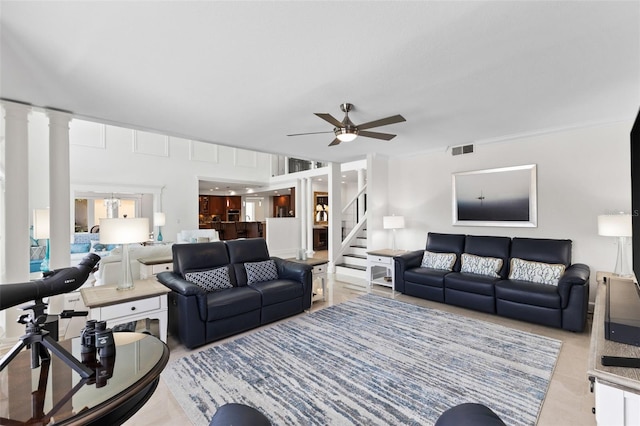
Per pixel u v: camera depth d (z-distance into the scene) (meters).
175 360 2.61
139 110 3.13
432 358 2.61
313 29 1.79
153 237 8.30
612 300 1.89
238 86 2.57
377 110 3.17
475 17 1.69
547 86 2.62
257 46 1.97
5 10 1.57
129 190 7.90
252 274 3.79
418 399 2.05
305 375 2.35
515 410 1.93
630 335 1.32
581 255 3.81
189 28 1.77
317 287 4.79
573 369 2.42
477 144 4.68
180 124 3.62
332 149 5.14
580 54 2.09
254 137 4.24
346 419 1.86
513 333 3.13
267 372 2.40
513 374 2.35
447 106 3.09
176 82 2.48
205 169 9.34
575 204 3.85
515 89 2.68
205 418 1.88
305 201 9.60
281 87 2.60
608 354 1.21
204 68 2.26
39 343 1.18
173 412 1.94
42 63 2.16
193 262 3.49
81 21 1.69
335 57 2.12
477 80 2.49
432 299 4.18
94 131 7.40
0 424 0.87
